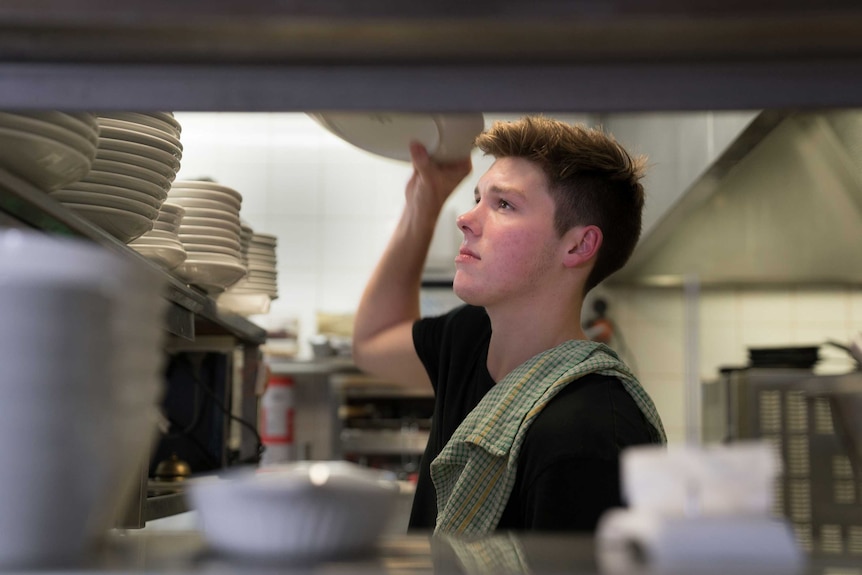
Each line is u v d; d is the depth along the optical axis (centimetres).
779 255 312
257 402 194
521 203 135
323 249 426
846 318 376
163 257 113
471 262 136
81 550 51
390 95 57
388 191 429
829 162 223
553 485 110
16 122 69
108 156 94
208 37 53
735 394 246
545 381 121
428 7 50
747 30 52
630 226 144
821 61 56
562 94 57
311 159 430
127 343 52
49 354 48
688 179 237
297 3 50
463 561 53
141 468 112
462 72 57
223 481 54
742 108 57
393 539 62
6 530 48
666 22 51
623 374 124
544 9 50
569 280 137
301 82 57
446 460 122
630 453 54
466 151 166
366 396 371
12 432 47
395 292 182
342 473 55
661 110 57
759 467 52
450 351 157
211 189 139
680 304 387
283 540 52
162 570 48
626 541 54
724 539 49
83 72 57
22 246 48
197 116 429
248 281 185
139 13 50
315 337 385
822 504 225
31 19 50
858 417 183
